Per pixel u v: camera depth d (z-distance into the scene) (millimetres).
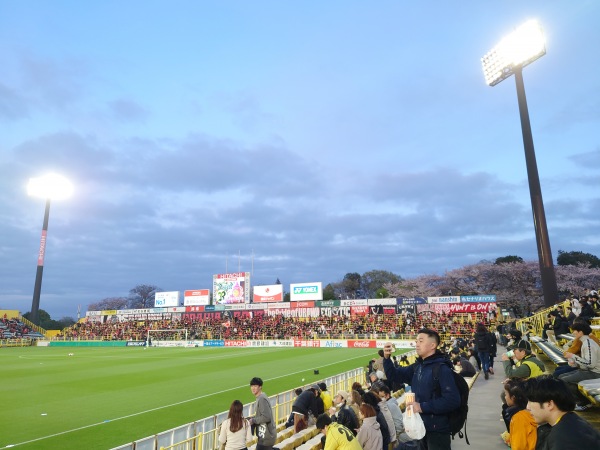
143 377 32781
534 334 32438
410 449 7773
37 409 21078
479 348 21531
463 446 10234
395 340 62500
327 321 75812
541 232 41906
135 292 143750
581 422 3736
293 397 18953
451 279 91438
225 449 10375
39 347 77250
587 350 9422
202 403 22406
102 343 79938
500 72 49094
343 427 7016
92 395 24953
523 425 5625
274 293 83938
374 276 125438
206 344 74000
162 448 11141
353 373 25359
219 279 87875
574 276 79875
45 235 95812
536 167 44062
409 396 5246
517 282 84688
